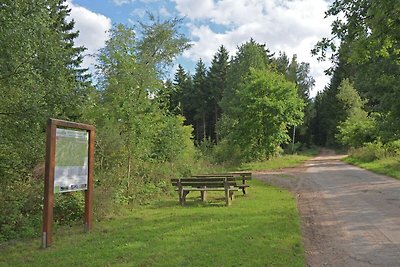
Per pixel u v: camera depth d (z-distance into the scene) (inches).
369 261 253.8
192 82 3083.2
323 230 347.6
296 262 244.8
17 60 346.6
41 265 249.6
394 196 546.3
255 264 239.1
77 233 345.1
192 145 1105.4
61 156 320.2
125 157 550.0
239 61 2460.6
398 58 412.5
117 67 583.8
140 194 542.3
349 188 658.2
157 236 319.9
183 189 518.0
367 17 324.5
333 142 3107.8
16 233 344.5
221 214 421.1
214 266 236.1
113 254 269.1
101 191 437.4
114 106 562.3
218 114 3029.0
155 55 725.3
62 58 395.2
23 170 420.2
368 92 987.3
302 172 1072.8
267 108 1610.5
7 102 365.1
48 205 303.3
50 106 376.2
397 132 947.3
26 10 354.0
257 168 1344.7
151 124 597.6
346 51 358.0
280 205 483.8
